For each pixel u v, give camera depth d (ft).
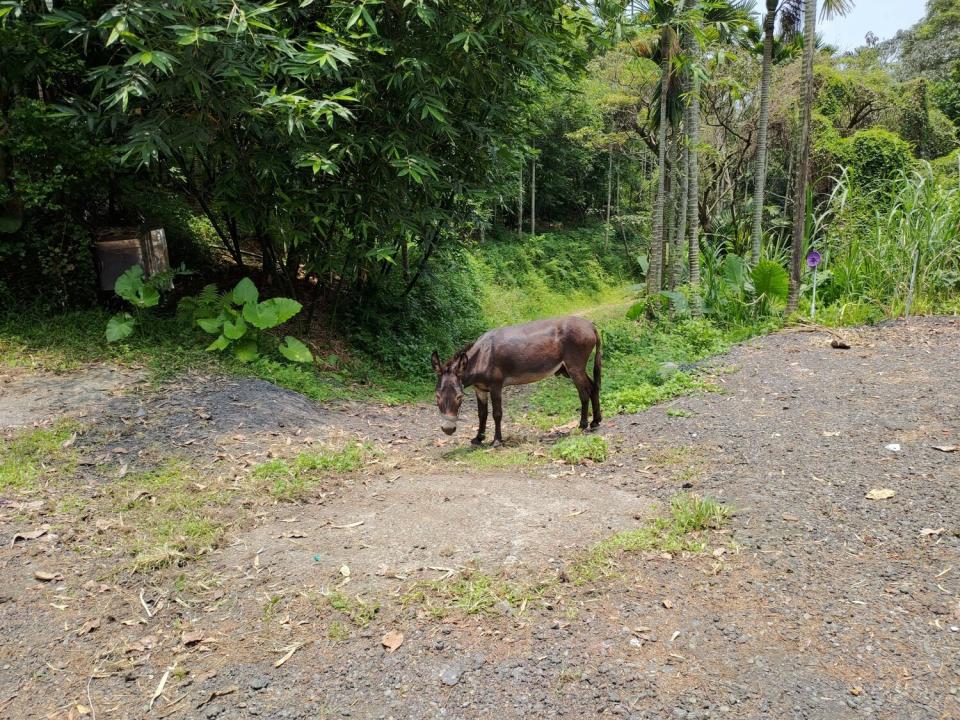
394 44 29.68
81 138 29.94
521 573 13.33
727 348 32.50
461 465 21.17
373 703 10.07
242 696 10.36
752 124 70.33
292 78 29.73
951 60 101.50
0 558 14.23
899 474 16.58
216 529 15.75
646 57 48.55
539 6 33.12
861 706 9.53
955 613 11.39
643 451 20.68
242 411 24.45
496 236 94.89
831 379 25.11
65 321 30.83
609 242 107.65
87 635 11.96
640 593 12.50
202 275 40.60
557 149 100.68
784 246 51.80
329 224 35.35
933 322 32.22
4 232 30.86
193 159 35.04
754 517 15.25
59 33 28.27
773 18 45.27
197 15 23.54
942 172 54.85
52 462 19.11
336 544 15.07
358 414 28.25
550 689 10.10
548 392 31.42
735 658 10.61
